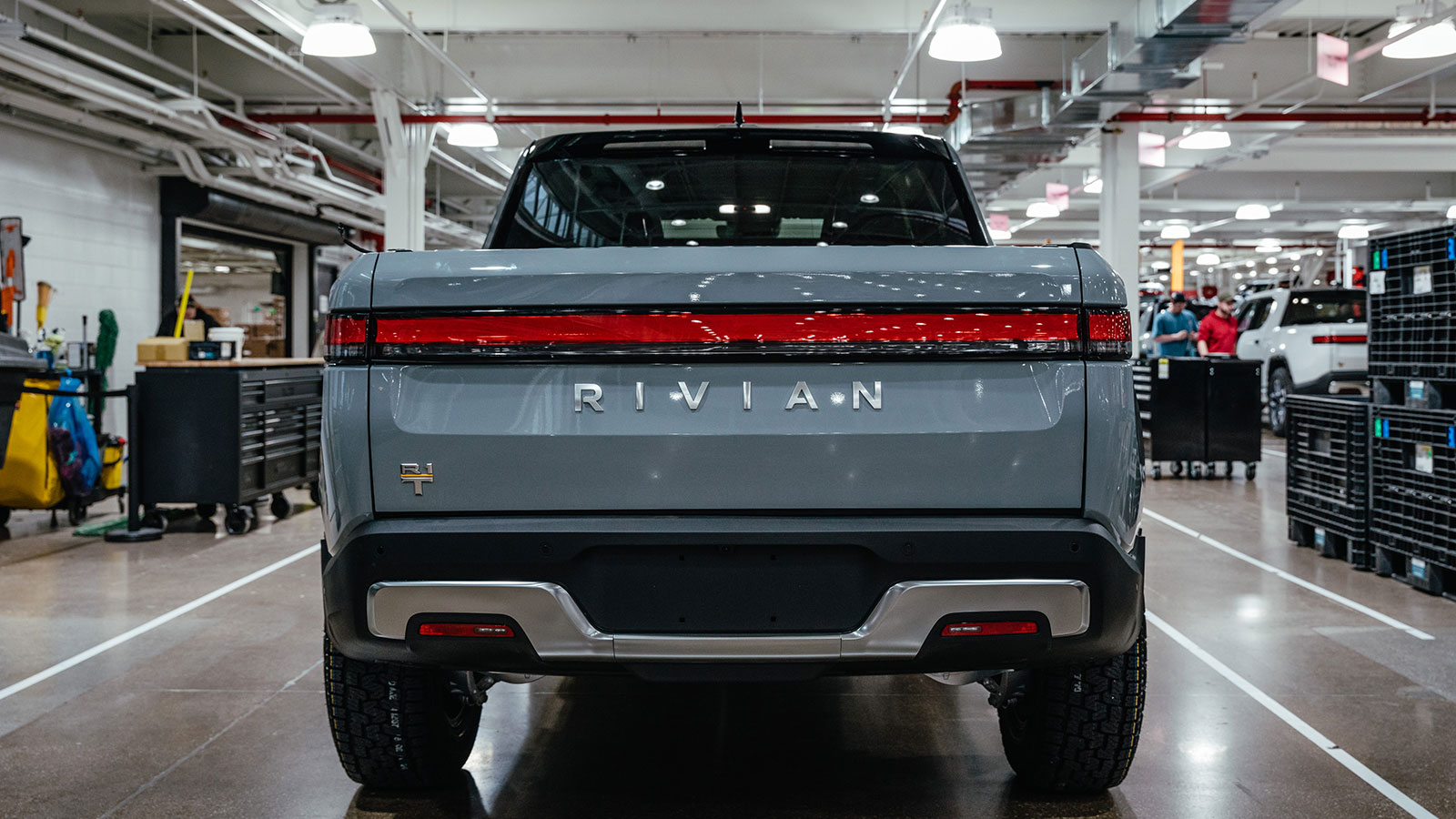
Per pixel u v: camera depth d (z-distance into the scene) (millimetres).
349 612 2035
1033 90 13102
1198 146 13430
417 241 13109
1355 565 5902
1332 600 5141
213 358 7590
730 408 1994
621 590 2012
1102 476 1998
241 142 11234
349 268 2074
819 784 2848
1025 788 2812
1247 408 9914
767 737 3234
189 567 6109
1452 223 5137
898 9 10914
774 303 1988
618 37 12758
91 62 10180
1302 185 23266
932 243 2953
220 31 9898
